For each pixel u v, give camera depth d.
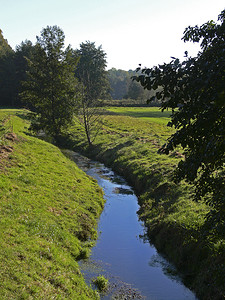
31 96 50.75
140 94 149.88
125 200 24.30
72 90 50.19
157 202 20.91
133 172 29.19
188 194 19.09
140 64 5.91
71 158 40.16
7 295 8.69
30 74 51.62
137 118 78.75
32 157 26.03
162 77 5.76
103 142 46.66
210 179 7.31
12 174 19.64
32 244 12.17
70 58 52.16
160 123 68.06
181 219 15.77
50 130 50.47
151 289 12.54
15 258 10.62
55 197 19.06
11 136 30.55
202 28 6.33
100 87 82.31
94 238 17.02
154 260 14.96
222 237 7.50
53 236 14.01
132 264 14.52
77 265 13.34
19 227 13.12
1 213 13.81
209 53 5.64
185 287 12.59
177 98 5.70
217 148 5.68
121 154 36.84
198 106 5.58
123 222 19.75
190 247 13.75
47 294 9.65
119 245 16.44
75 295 10.66
